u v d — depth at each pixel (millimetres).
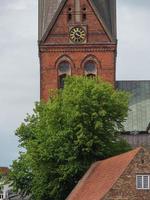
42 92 134000
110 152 104688
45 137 105938
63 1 134375
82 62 134250
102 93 106500
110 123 106250
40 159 105188
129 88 140875
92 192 83562
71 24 134375
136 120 137500
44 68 134000
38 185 107500
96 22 134500
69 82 111562
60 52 134250
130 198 77938
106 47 134125
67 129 103688
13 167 123188
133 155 79438
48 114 105562
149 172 78500
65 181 105000
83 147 103188
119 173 79062
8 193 188000
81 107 104188
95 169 92312
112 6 135375
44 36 134000
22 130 123188
